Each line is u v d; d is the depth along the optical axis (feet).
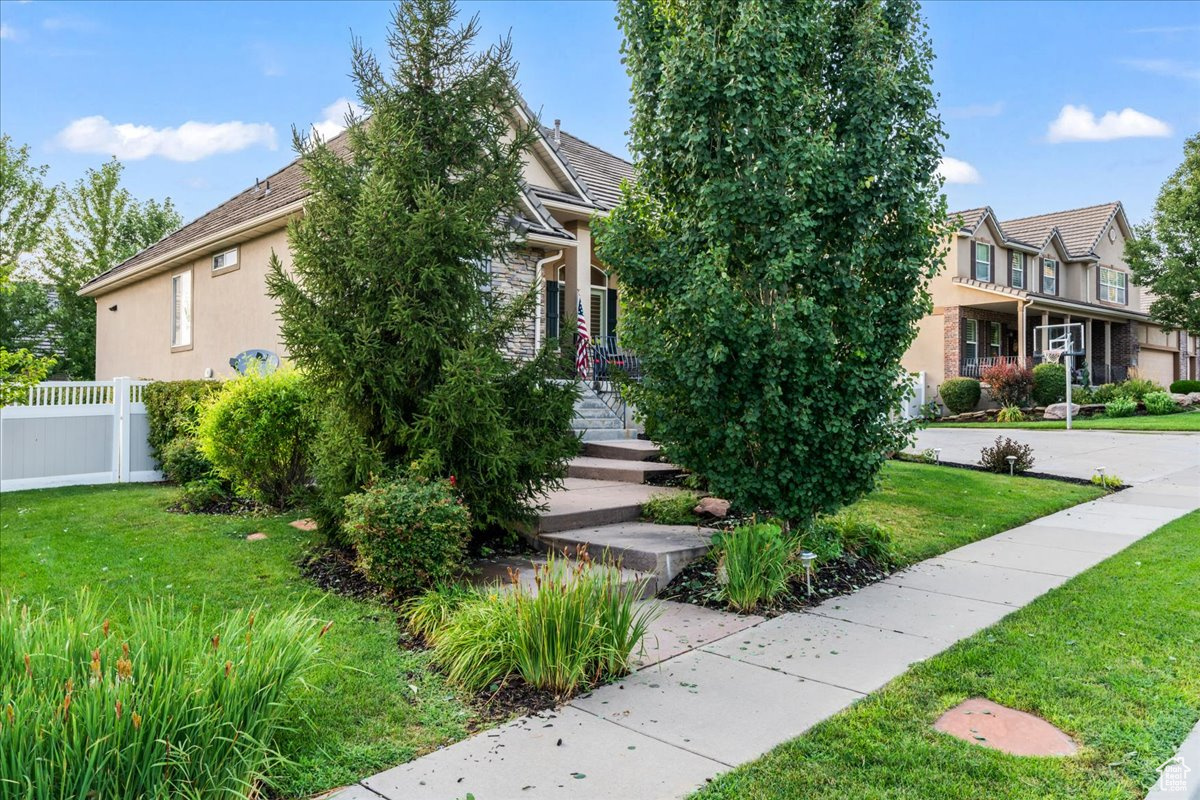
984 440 58.54
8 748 8.31
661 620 17.79
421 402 20.45
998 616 17.92
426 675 13.84
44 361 22.53
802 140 19.84
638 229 22.49
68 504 28.17
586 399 41.60
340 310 20.49
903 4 22.06
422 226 19.76
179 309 54.08
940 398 85.97
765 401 20.67
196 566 19.83
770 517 22.57
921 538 26.12
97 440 35.35
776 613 18.24
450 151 21.42
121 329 64.44
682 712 12.63
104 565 19.77
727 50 19.80
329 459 21.18
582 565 15.92
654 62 22.07
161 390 35.81
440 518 17.70
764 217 20.20
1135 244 94.43
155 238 93.97
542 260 43.62
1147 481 40.45
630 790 10.11
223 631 12.73
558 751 11.25
